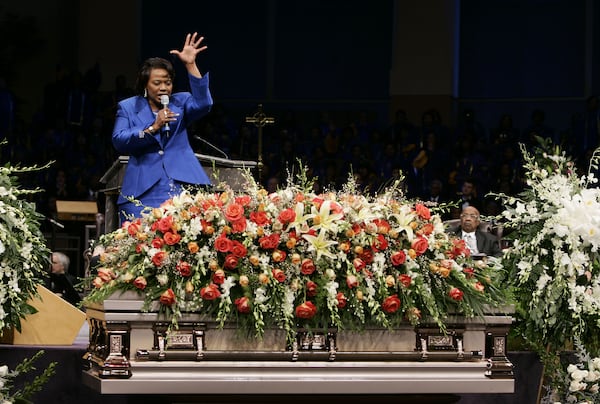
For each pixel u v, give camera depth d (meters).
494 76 28.36
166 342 6.94
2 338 8.77
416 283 7.29
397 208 7.58
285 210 7.24
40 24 29.20
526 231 8.58
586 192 8.55
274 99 29.62
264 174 21.08
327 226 7.27
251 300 7.03
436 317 7.16
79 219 18.44
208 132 24.92
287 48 29.66
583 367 8.31
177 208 7.29
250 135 24.98
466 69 28.45
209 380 6.89
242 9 29.83
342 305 7.12
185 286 7.02
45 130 25.56
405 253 7.37
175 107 9.20
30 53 29.14
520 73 28.27
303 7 29.69
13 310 8.21
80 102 25.97
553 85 28.14
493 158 23.94
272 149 24.95
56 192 23.97
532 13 28.23
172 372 6.89
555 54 28.14
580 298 8.33
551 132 24.61
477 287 7.44
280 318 7.00
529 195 8.83
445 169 23.78
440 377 7.20
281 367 7.00
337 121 28.97
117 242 7.36
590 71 27.92
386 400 7.38
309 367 7.04
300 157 24.28
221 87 29.75
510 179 23.27
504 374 7.31
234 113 29.62
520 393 8.86
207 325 7.00
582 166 23.95
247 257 7.15
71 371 8.45
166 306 6.96
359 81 29.28
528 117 28.19
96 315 7.20
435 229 7.67
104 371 6.80
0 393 7.78
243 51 29.75
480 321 7.36
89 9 29.11
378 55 29.20
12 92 27.38
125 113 9.12
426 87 27.73
